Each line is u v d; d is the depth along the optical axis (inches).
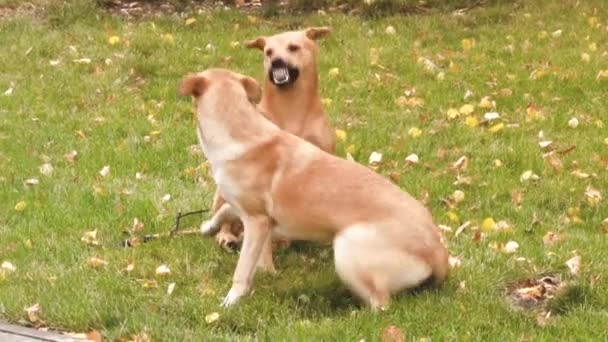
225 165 319.6
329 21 724.7
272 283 340.5
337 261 311.7
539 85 597.6
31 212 412.5
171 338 298.4
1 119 540.7
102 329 308.7
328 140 402.6
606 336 303.7
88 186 442.0
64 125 531.8
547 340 298.7
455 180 451.8
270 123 328.2
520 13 741.9
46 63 642.2
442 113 558.3
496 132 521.3
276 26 725.9
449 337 297.4
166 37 681.6
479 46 673.6
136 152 487.8
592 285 338.0
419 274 310.8
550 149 496.4
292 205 316.5
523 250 371.6
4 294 327.3
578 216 418.9
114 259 362.0
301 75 389.4
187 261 359.6
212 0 788.0
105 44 674.2
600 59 639.1
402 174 459.8
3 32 700.0
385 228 308.2
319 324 306.3
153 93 590.6
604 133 523.5
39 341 293.1
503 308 319.9
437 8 768.9
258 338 302.4
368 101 578.6
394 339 293.7
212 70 330.0
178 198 426.9
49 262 363.6
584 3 754.8
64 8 739.4
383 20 733.9
